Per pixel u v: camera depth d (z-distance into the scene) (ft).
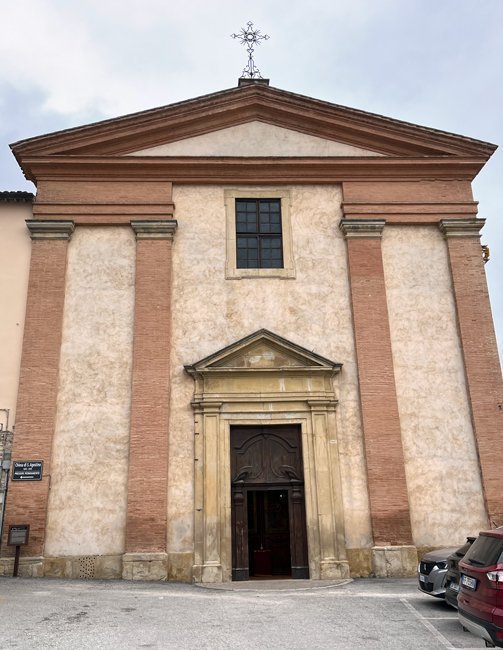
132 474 43.21
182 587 38.24
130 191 50.75
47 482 42.88
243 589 37.27
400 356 47.85
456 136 52.95
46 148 50.67
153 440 44.01
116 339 46.88
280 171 52.01
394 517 43.50
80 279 48.32
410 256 50.78
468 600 21.11
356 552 43.14
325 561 42.39
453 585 27.63
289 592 35.88
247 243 50.70
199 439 44.60
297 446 45.70
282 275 49.29
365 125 53.36
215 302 48.34
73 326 46.98
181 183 51.47
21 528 41.16
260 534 47.50
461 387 47.29
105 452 44.09
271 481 44.83
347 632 24.79
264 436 45.83
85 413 44.86
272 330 47.93
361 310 48.34
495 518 43.70
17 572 40.50
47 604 30.27
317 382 46.55
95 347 46.55
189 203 51.03
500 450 45.37
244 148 52.75
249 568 46.39
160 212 50.11
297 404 45.88
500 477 44.70
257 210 51.62
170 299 47.96
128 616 27.76
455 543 43.57
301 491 44.70
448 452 45.57
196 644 22.66
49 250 48.49
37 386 44.86
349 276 49.60
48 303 47.06
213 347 47.21
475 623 20.30
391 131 53.31
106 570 41.70
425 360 47.88
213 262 49.44
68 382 45.52
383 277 49.49
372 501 43.83
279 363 46.62
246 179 51.80
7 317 46.96
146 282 48.03
